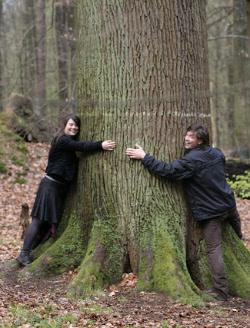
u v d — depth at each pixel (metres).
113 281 6.00
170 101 6.19
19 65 19.67
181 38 6.23
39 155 16.45
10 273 6.56
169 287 5.66
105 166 6.23
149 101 6.15
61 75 19.33
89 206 6.37
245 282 6.11
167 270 5.77
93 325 4.74
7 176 14.78
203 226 6.15
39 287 6.04
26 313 4.99
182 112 6.25
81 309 5.23
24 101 18.14
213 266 5.96
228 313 5.36
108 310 5.20
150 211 6.12
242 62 17.97
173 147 6.20
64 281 6.16
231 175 14.47
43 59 19.77
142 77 6.15
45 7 19.50
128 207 6.16
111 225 6.19
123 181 6.18
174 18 6.19
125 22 6.16
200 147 6.07
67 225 6.67
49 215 6.62
